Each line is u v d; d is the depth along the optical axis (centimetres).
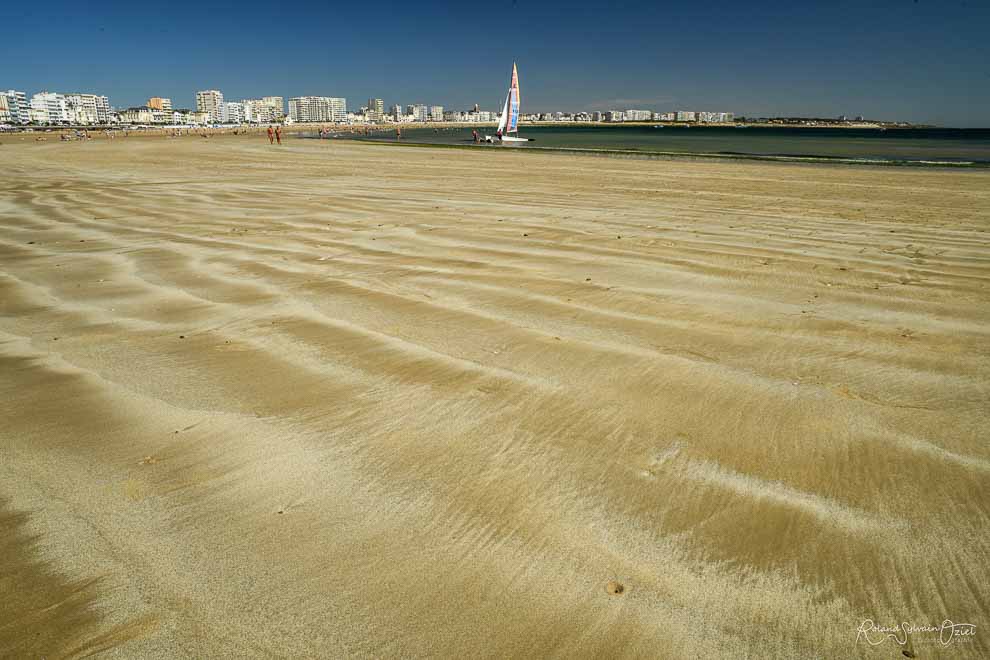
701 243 679
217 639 171
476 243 674
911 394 306
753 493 232
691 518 219
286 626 175
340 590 188
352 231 746
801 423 280
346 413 294
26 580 192
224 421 287
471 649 168
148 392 316
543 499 230
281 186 1266
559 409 296
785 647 169
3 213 905
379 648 168
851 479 239
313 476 245
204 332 400
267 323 415
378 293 482
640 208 966
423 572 195
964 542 206
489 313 433
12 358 360
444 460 256
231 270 557
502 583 190
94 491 236
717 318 422
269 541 209
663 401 302
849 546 205
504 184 1348
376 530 214
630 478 242
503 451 262
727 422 282
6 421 287
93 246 666
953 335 389
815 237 721
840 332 395
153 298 475
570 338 385
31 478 244
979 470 242
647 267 566
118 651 167
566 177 1538
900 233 754
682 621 176
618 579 192
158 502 229
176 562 199
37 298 480
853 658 165
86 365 349
